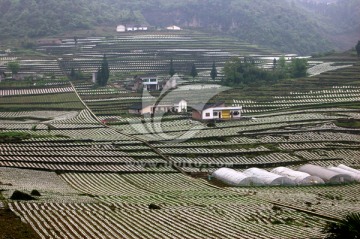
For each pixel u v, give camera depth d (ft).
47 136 569.23
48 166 461.78
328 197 389.19
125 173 458.09
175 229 295.69
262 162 496.23
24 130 605.73
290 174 445.78
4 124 647.97
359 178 441.27
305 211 341.41
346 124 625.41
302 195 394.11
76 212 317.63
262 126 618.03
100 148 522.06
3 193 356.59
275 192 404.98
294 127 614.34
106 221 303.07
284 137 569.64
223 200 372.38
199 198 378.32
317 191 412.16
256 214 332.39
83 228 287.48
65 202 343.26
